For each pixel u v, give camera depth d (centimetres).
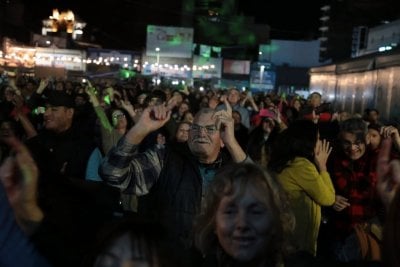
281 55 8738
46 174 365
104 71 4831
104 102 1358
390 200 262
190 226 423
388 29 4750
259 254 264
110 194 431
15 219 268
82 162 661
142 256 223
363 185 581
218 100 1432
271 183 269
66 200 357
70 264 299
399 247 231
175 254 235
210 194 276
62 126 673
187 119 941
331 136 1023
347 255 446
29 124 681
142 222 232
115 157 402
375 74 2631
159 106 398
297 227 480
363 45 5450
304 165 481
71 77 4194
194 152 442
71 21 6119
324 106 1380
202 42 8006
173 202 430
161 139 786
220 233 268
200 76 6156
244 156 424
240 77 6359
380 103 2469
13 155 297
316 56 8681
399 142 673
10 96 1238
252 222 262
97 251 227
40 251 289
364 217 573
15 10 5394
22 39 5447
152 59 5609
